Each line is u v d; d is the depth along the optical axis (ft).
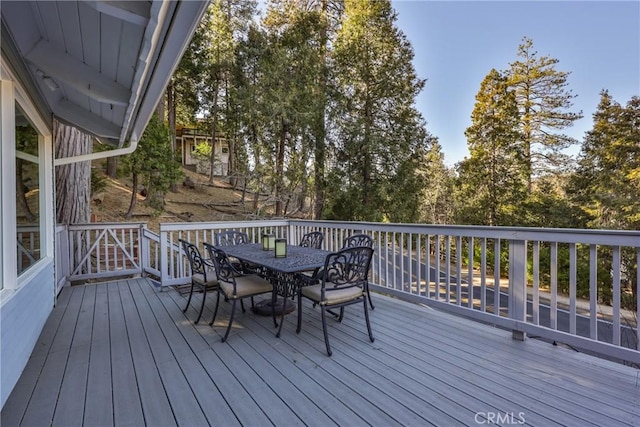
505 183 43.27
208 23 38.22
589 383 6.64
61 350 8.46
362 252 9.03
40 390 6.62
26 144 9.20
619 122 40.22
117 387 6.70
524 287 8.55
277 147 34.37
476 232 9.53
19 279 7.61
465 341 8.79
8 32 6.90
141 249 16.89
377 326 9.96
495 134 43.34
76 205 17.70
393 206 34.83
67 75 8.09
